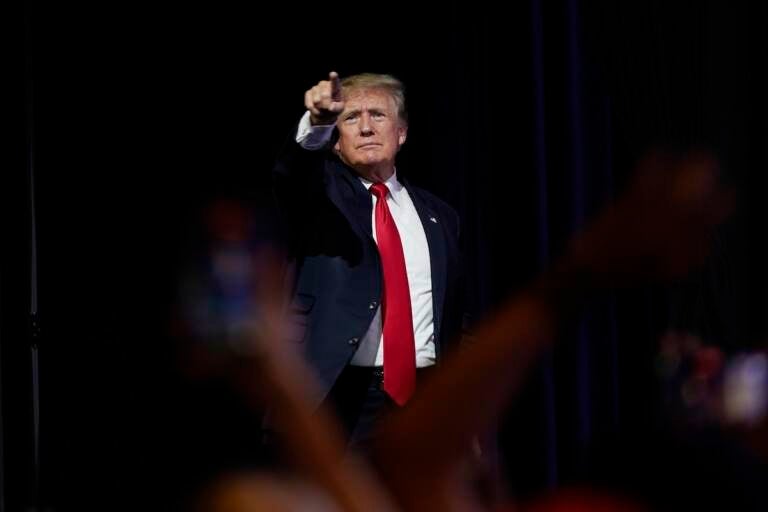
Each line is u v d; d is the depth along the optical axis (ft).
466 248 45.70
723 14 45.16
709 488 5.25
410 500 5.32
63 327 41.75
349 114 33.81
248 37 44.39
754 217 44.39
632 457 5.44
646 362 45.65
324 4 45.14
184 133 43.55
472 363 5.11
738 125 45.01
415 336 32.53
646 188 4.84
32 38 42.11
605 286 4.83
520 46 45.68
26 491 39.19
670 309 43.68
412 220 33.91
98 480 41.27
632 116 44.68
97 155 42.63
